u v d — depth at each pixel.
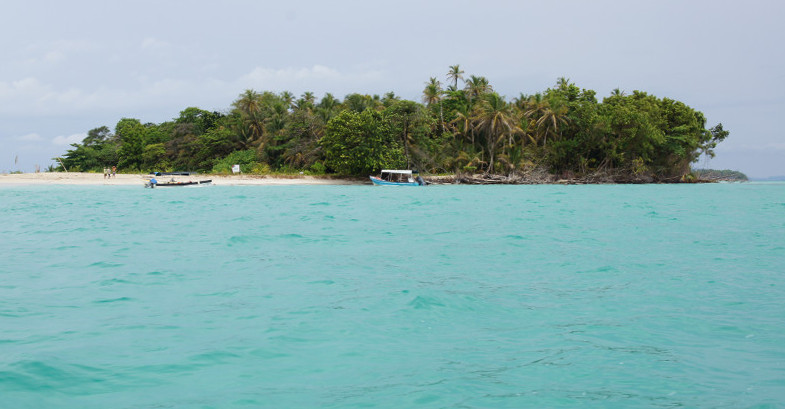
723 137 94.31
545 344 7.07
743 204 38.97
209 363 6.31
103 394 5.40
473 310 8.89
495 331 7.69
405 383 5.73
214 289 10.48
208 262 13.75
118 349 6.78
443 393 5.47
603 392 5.49
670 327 7.88
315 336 7.41
